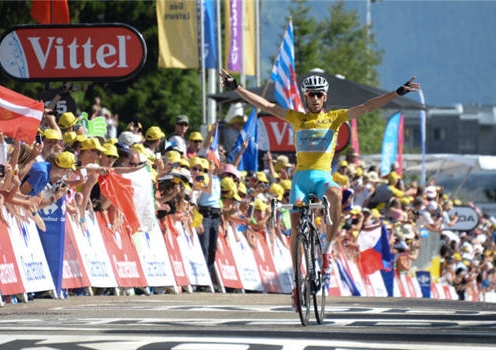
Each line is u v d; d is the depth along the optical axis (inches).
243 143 1558.8
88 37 1268.5
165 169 1262.3
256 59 2325.3
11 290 957.8
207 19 2003.0
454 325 802.2
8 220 969.5
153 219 1156.5
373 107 860.0
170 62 1962.4
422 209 2255.2
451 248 2482.8
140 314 848.9
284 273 1608.0
